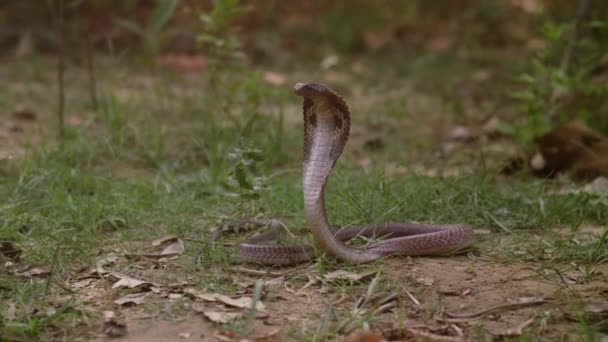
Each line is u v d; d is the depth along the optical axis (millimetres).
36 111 14586
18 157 10828
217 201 9297
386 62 20734
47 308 6469
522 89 16766
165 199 9359
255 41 21406
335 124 7152
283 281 7078
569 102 12953
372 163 10836
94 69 18719
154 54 16484
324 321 6098
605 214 8914
